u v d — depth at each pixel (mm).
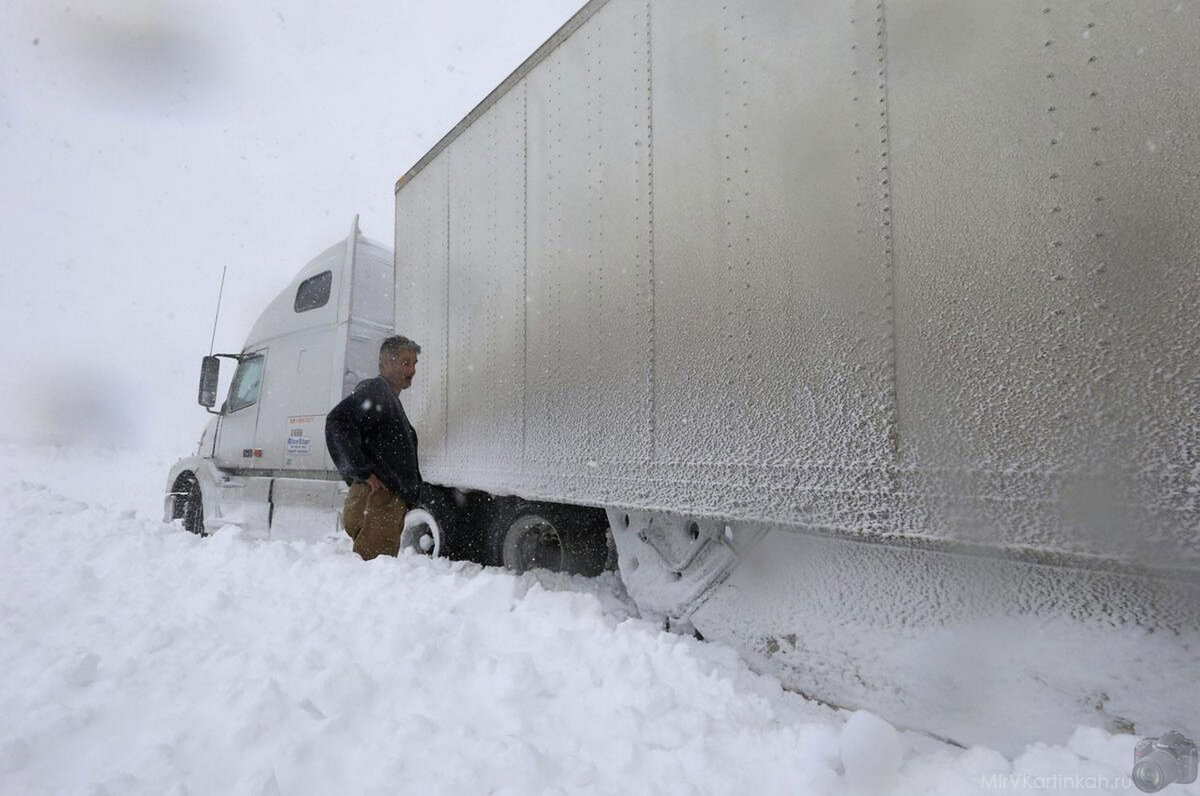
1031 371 1364
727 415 2057
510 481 3229
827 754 1609
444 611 2744
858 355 1684
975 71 1475
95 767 1602
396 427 4113
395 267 4730
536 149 3121
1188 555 1146
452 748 1678
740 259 2021
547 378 2977
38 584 3312
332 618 2697
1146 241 1215
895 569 1904
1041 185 1357
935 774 1575
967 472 1461
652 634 2482
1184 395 1159
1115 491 1241
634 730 1812
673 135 2303
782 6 1928
